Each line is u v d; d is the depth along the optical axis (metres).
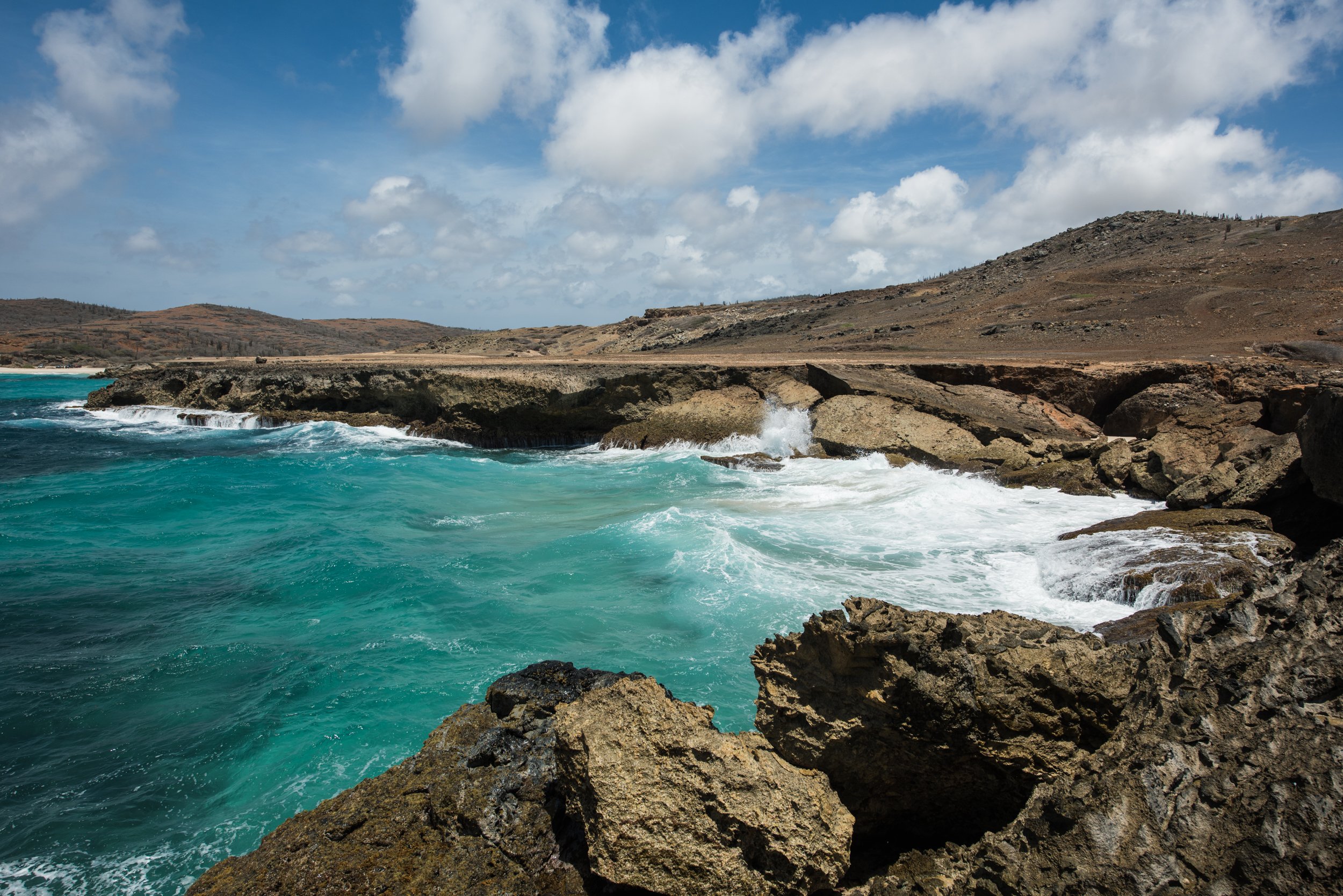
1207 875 3.89
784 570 13.09
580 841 5.86
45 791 7.73
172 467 23.86
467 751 6.98
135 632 11.33
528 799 6.28
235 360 51.53
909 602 11.74
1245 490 14.23
